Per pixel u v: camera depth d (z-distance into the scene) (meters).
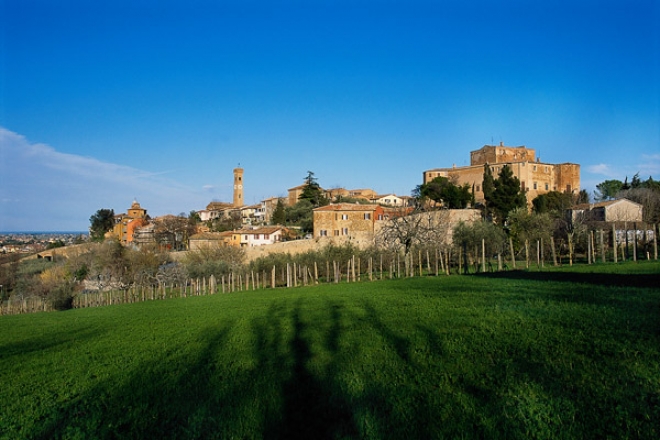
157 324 23.30
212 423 10.16
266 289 43.34
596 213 68.44
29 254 101.81
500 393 9.95
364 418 9.64
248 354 15.15
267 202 148.00
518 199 80.56
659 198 67.44
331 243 64.00
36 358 17.56
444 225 63.34
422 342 14.20
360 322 18.33
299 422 9.87
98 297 58.12
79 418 11.12
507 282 26.31
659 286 19.33
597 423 8.51
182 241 112.44
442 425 9.09
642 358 10.77
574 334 13.12
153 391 12.45
